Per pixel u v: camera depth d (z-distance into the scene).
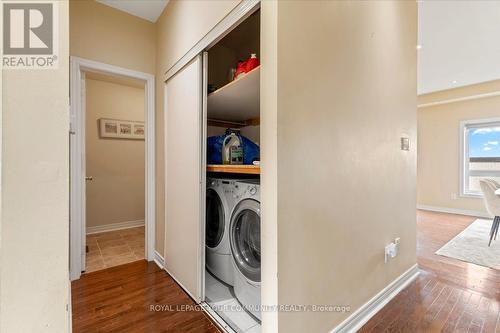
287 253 1.12
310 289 1.24
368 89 1.64
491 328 1.51
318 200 1.27
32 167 0.41
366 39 1.61
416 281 2.14
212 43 1.60
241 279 1.73
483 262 2.56
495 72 4.28
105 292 1.94
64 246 0.44
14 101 0.40
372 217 1.69
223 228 1.97
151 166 2.57
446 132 5.33
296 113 1.15
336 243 1.39
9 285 0.39
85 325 1.54
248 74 1.43
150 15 2.47
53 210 0.43
